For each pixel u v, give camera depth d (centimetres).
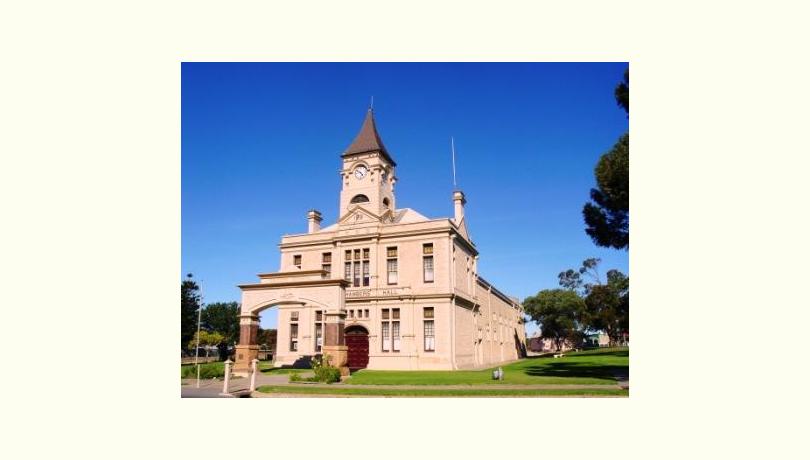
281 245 4719
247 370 3269
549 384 2267
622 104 2208
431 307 3994
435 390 2073
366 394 1994
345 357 3172
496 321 5994
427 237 4153
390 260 4278
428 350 3931
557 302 9844
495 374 2591
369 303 4153
